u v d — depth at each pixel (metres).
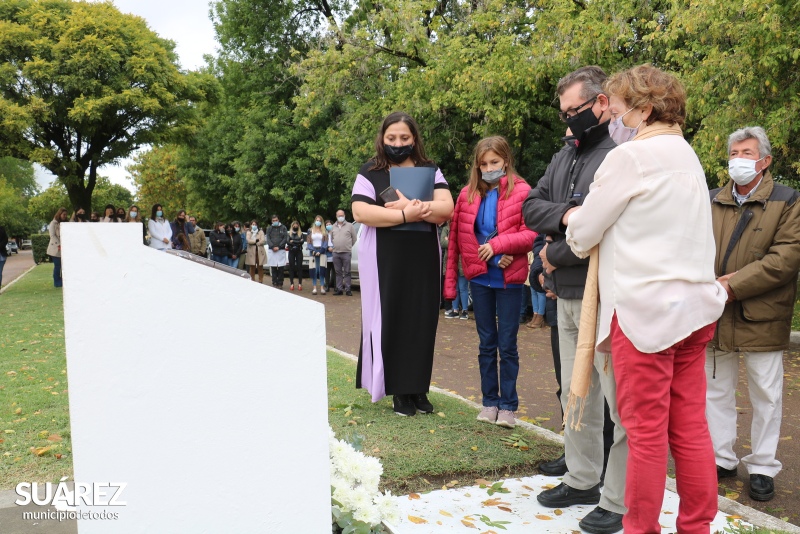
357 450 2.79
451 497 3.28
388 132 4.55
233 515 1.86
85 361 1.71
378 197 4.56
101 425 1.73
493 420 4.41
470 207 4.40
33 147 18.62
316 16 27.12
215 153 27.36
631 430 2.43
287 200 24.20
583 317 2.61
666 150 2.38
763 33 7.19
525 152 14.48
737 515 3.15
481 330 4.46
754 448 3.61
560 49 10.62
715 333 3.70
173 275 1.76
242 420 1.85
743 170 3.61
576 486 3.15
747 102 7.68
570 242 2.59
